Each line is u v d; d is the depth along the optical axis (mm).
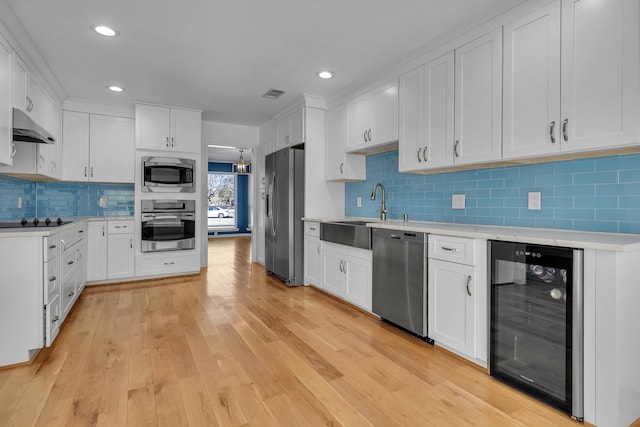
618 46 1623
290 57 2936
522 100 2035
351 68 3154
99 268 4074
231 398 1766
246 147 5570
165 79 3449
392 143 3203
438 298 2293
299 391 1833
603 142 1679
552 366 1668
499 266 1905
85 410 1654
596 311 1504
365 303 2988
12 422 1558
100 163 4230
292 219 4102
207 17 2316
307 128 4055
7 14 2195
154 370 2055
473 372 2037
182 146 4465
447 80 2531
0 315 2072
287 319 2959
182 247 4496
